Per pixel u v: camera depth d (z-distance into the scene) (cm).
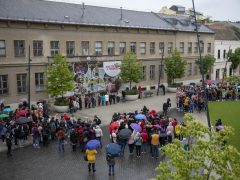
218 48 6588
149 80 5081
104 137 2542
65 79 3434
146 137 2098
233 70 6994
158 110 3525
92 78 4206
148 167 1912
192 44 5838
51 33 3812
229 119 3047
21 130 2320
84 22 4091
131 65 4144
